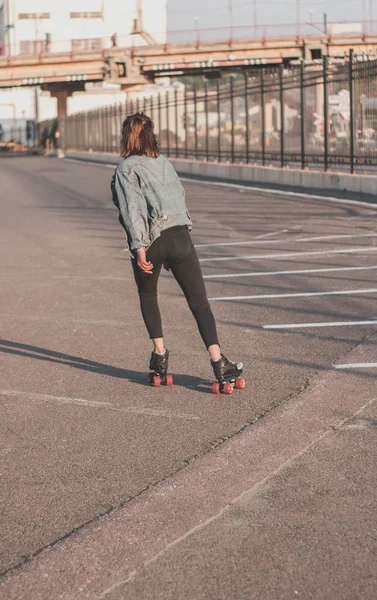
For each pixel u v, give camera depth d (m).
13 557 3.45
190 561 3.32
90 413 5.32
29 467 4.44
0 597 3.13
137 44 81.62
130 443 4.73
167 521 3.68
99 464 4.43
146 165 5.37
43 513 3.86
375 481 4.03
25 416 5.31
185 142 37.44
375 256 11.22
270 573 3.21
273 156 27.12
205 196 23.30
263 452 4.45
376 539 3.45
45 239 15.09
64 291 9.75
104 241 14.50
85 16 103.94
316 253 11.80
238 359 6.41
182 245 5.44
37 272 11.30
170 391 5.71
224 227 15.65
